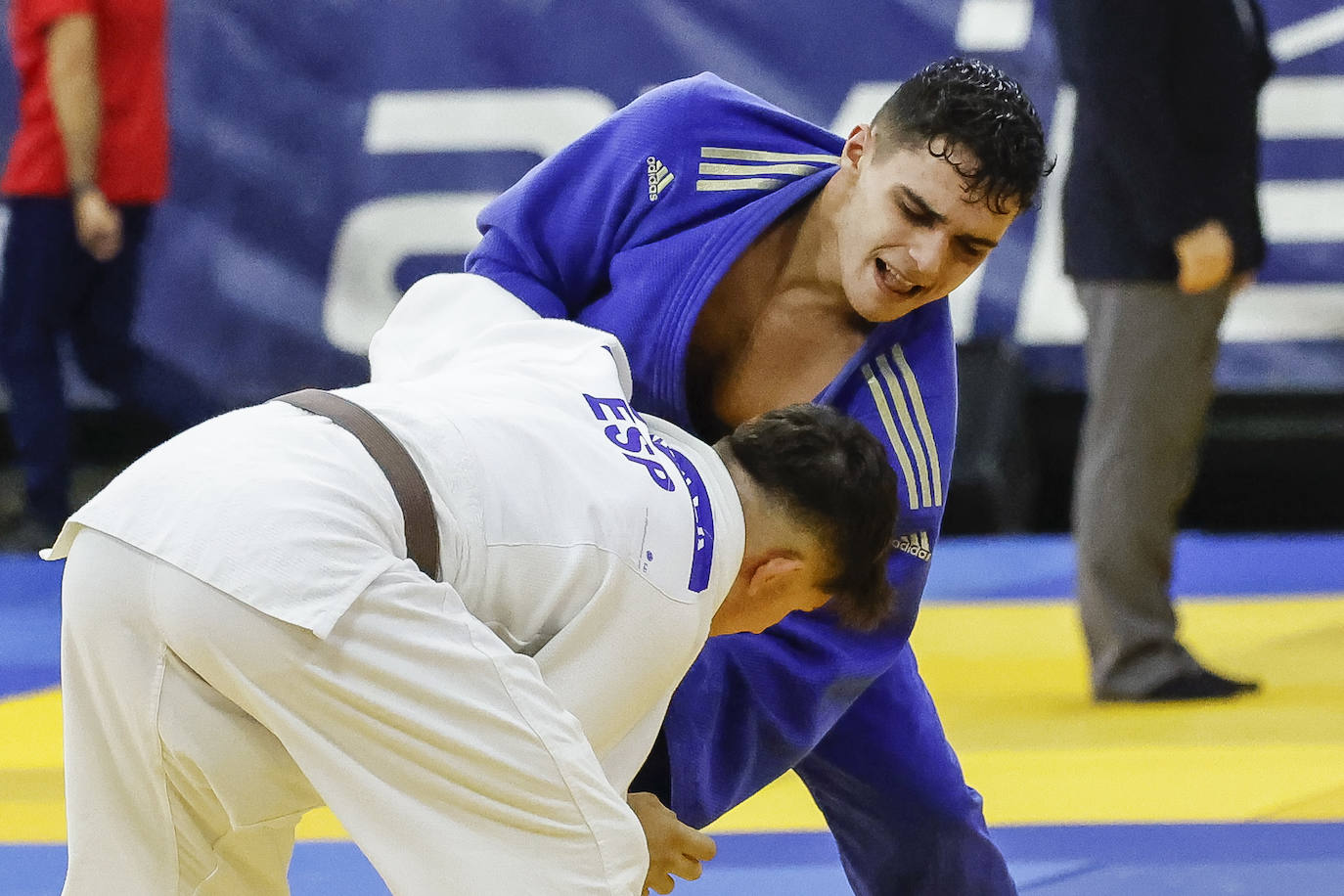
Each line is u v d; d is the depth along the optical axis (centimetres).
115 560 607
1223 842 1141
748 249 809
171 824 644
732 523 662
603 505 627
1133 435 1488
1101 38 1405
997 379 2258
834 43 2331
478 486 623
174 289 2417
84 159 2127
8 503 2444
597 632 621
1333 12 2239
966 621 1866
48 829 1173
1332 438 2259
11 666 1708
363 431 623
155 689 612
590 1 2362
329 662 581
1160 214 1412
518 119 2392
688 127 820
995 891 877
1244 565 2131
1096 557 1519
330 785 593
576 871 587
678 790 784
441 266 2409
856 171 787
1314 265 2256
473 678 582
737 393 830
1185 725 1441
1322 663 1661
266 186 2414
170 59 2391
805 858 1134
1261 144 2255
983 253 753
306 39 2394
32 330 2197
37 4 2086
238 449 612
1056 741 1399
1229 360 2286
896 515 705
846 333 808
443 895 582
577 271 842
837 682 789
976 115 721
